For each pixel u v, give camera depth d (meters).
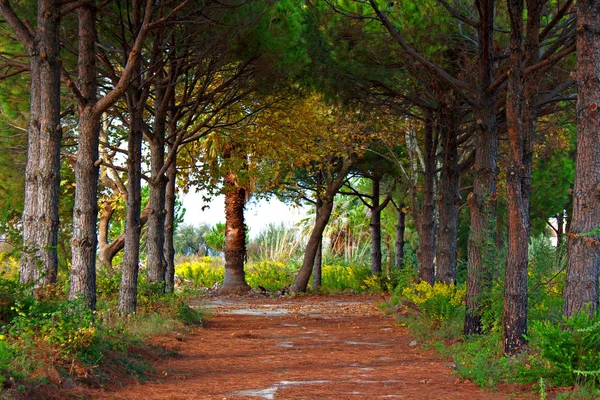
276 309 26.94
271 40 16.45
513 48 11.40
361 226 50.94
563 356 8.98
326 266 45.09
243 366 12.00
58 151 12.15
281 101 20.83
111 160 27.47
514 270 11.23
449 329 15.73
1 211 23.62
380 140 30.14
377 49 16.12
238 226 37.00
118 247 30.31
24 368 8.00
